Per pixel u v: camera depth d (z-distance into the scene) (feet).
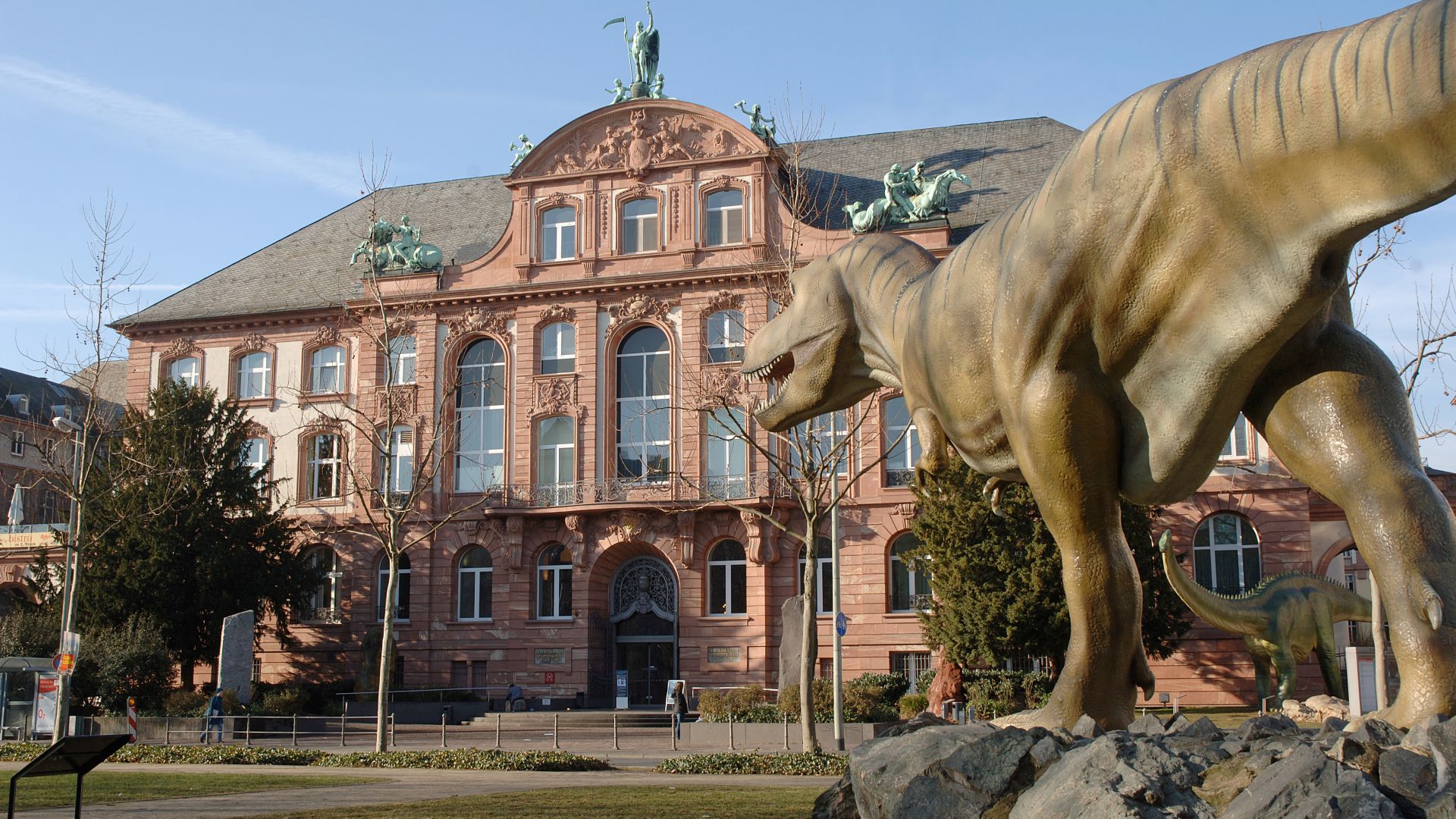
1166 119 15.79
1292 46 14.74
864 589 142.31
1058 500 17.63
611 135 157.89
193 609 141.90
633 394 155.74
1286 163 14.49
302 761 83.92
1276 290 14.97
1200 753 14.64
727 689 132.87
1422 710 14.30
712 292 151.53
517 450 156.56
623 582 155.63
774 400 24.75
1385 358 16.20
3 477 240.32
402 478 159.53
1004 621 105.19
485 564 156.97
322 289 173.68
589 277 155.74
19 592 176.04
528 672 151.12
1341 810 12.32
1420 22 13.23
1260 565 132.46
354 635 158.30
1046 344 17.28
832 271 23.70
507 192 185.37
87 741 30.78
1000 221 19.17
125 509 139.33
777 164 153.07
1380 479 15.35
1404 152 13.43
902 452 144.56
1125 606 17.71
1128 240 16.22
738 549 149.07
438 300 160.66
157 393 149.28
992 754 15.96
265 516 149.79
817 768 70.59
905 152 167.02
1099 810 13.79
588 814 40.32
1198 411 16.24
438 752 83.56
